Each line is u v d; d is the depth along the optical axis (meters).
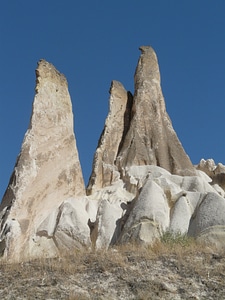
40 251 21.14
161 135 28.52
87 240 21.16
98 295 12.92
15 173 23.27
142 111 29.14
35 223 22.31
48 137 24.83
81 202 24.09
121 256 15.95
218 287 13.58
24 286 13.37
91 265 15.02
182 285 13.72
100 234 21.09
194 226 19.92
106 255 16.05
